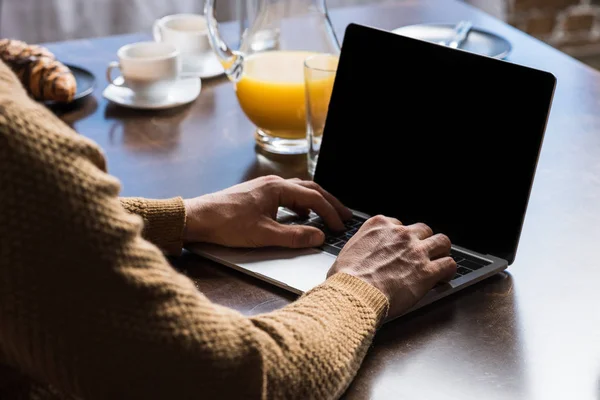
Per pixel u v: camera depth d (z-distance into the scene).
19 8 2.49
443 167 1.05
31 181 0.57
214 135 1.38
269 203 1.05
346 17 1.86
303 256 1.00
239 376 0.65
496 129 1.00
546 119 0.96
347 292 0.83
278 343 0.72
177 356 0.61
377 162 1.12
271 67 1.31
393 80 1.11
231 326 0.66
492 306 0.90
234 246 1.02
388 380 0.78
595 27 3.12
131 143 1.33
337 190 1.16
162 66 1.45
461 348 0.83
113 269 0.59
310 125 1.21
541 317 0.88
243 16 1.44
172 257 1.02
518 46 1.73
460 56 1.04
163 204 1.00
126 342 0.59
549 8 3.05
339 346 0.76
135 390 0.60
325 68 1.26
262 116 1.31
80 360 0.58
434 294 0.91
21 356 0.59
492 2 2.90
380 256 0.90
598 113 1.44
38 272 0.57
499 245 0.99
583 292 0.93
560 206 1.13
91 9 2.57
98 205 0.59
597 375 0.79
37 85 1.40
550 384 0.78
